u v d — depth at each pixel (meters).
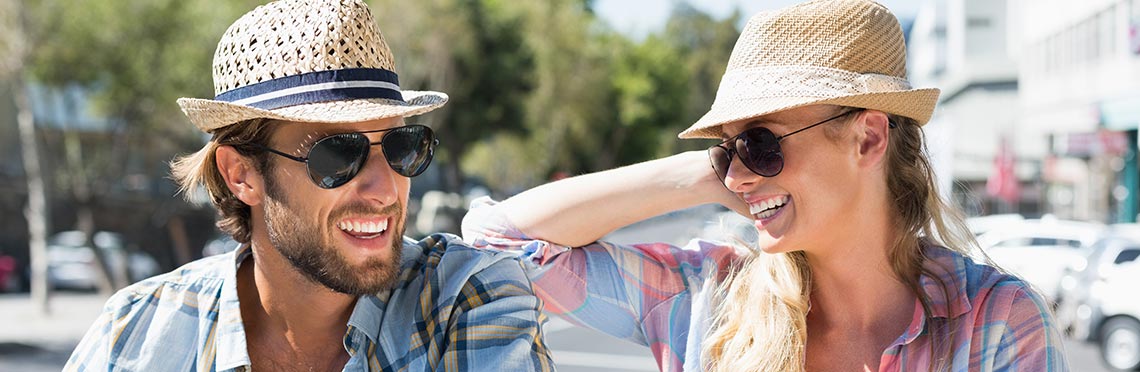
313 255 1.89
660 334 2.32
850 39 2.01
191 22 15.11
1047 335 1.94
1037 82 30.58
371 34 1.93
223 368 1.95
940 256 2.12
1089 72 25.14
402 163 1.93
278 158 1.91
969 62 46.41
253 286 2.07
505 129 28.94
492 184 42.66
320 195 1.88
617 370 9.92
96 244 17.34
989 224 17.28
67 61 14.66
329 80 1.87
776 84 2.00
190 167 2.09
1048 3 29.16
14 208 25.23
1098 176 28.91
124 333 1.98
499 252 2.10
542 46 30.88
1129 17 22.20
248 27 1.92
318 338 2.02
